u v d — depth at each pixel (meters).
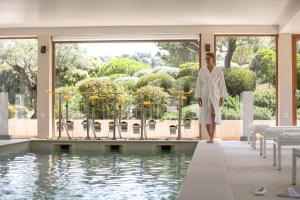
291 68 11.40
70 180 5.68
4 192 4.90
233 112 11.52
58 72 11.95
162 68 11.70
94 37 11.77
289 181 5.01
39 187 5.20
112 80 11.80
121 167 6.94
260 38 11.57
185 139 11.13
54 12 9.91
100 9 9.62
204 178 4.73
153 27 11.59
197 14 10.18
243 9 9.62
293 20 9.49
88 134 10.84
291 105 11.37
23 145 10.05
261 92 11.55
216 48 11.64
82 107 11.48
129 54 11.80
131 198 4.57
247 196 4.20
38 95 11.77
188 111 11.48
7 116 10.59
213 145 8.45
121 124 11.21
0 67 12.04
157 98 11.48
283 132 6.30
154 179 5.75
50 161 7.76
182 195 3.87
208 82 8.96
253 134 8.52
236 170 5.84
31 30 11.77
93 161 7.76
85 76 11.90
